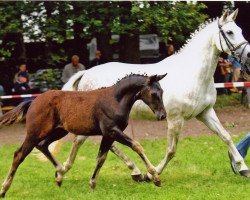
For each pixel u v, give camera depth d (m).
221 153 11.93
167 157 9.43
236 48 9.05
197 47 9.28
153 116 9.60
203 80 9.19
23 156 8.76
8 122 8.80
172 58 9.59
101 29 17.50
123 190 8.84
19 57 18.75
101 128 8.45
